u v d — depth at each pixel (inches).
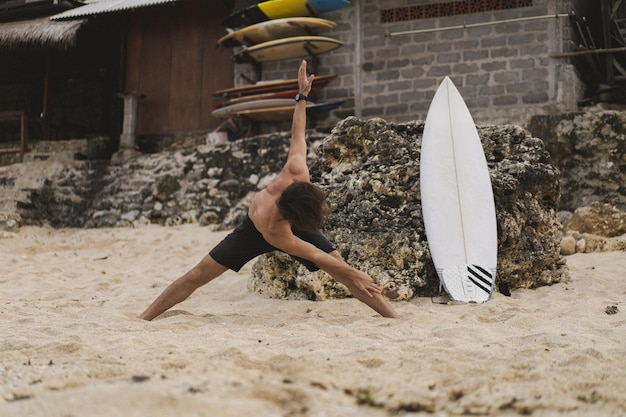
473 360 114.4
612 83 506.6
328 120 545.3
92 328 160.6
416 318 170.7
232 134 584.1
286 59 560.4
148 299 232.4
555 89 485.1
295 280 215.3
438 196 219.3
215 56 609.6
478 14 509.7
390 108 528.7
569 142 427.5
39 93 827.4
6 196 508.7
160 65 627.2
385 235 216.4
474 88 506.3
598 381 96.7
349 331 151.3
